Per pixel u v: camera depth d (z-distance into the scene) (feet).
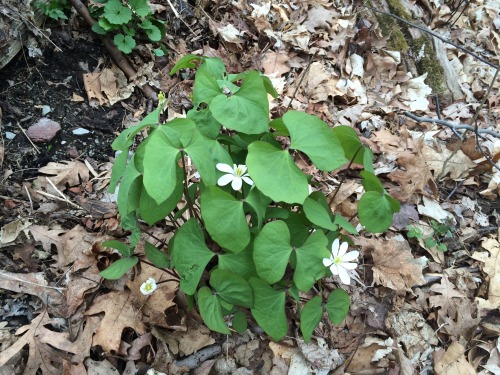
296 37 2.84
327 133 1.24
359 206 1.36
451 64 3.22
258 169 1.15
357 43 2.93
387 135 2.55
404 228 2.17
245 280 1.28
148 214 1.25
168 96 2.43
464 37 3.45
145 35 2.53
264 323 1.37
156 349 1.62
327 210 1.49
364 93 2.77
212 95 1.29
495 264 2.08
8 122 2.08
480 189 2.49
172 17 2.69
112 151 2.17
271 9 2.97
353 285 1.91
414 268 1.95
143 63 2.48
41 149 2.07
